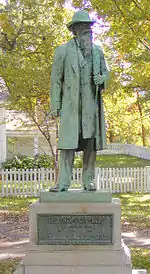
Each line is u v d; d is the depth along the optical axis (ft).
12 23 60.39
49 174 65.36
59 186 21.66
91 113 21.59
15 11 60.64
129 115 107.45
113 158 116.67
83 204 20.61
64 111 21.53
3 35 62.08
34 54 58.39
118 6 32.17
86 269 20.17
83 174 22.31
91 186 21.95
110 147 137.69
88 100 21.56
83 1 35.60
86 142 22.13
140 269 24.23
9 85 55.67
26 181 63.77
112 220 20.61
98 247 20.47
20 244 34.01
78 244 20.52
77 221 20.65
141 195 63.87
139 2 33.94
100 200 20.86
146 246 33.09
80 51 21.80
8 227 40.83
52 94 21.90
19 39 59.31
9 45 62.03
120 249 20.43
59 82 21.83
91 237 20.59
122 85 50.83
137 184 67.67
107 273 20.11
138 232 38.19
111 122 109.81
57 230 20.63
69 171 21.93
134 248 32.17
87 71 21.63
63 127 21.47
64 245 20.52
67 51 21.83
